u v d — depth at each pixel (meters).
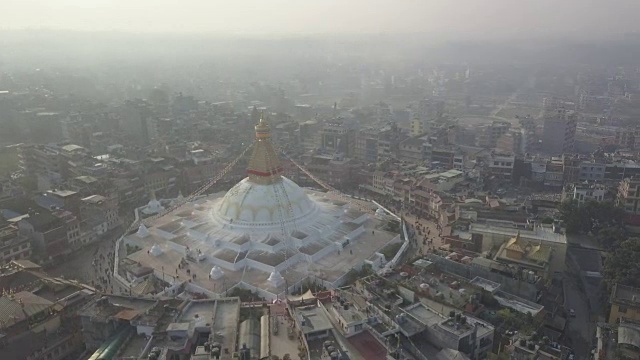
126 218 189.00
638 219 168.88
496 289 114.75
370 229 172.50
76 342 106.88
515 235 140.75
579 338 114.88
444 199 181.38
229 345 87.81
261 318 97.81
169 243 159.00
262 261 143.38
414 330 93.12
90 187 189.00
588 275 143.00
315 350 85.62
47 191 187.75
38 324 102.88
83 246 163.12
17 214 172.62
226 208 165.75
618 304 110.31
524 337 95.19
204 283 135.75
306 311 95.94
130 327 97.00
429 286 113.50
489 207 169.38
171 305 102.19
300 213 163.75
